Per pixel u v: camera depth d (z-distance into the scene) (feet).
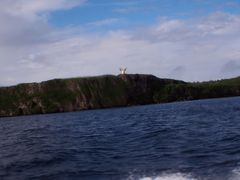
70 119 275.39
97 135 127.34
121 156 79.56
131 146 93.40
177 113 237.86
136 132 125.90
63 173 65.26
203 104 369.50
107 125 176.14
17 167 73.05
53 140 118.83
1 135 158.20
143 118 213.46
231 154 72.49
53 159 79.56
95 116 297.94
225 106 288.71
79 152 88.22
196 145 86.22
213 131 113.09
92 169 67.36
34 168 71.20
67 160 77.82
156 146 89.51
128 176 60.08
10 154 92.07
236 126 125.18
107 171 65.00
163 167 64.49
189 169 61.52
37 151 93.76
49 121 267.39
